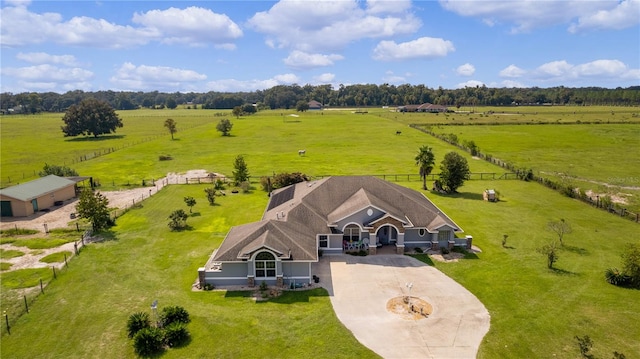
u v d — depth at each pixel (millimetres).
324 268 39688
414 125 168875
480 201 63906
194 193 69688
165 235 49250
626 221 53781
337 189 48438
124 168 91125
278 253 35156
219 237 48656
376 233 43344
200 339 28391
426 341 28047
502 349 27219
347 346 27516
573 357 26344
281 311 31953
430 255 42719
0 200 56281
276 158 103000
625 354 26500
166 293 35000
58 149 117562
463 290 35219
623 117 190750
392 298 33844
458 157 68812
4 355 26922
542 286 35844
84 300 33812
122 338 28688
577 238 47688
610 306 32500
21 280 37250
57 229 51125
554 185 71312
